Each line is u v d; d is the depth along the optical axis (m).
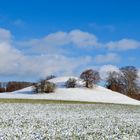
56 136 19.03
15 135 18.83
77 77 91.56
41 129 21.88
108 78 107.44
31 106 45.88
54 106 47.66
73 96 74.19
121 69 113.25
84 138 18.58
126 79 113.81
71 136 19.28
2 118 28.45
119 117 33.41
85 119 30.00
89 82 86.75
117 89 108.81
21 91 84.25
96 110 42.97
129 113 39.84
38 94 77.06
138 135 20.39
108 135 19.98
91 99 72.31
